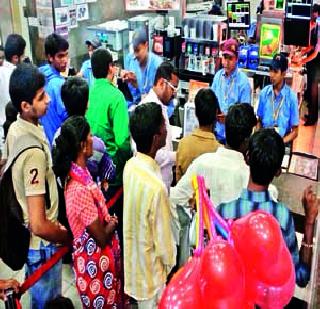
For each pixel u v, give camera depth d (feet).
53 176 7.45
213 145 8.65
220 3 18.51
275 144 5.47
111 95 10.41
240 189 7.09
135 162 7.63
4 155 8.05
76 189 7.23
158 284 8.08
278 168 5.53
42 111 7.20
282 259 3.55
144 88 14.52
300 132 10.72
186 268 3.54
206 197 4.17
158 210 7.47
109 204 10.12
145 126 7.30
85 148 7.26
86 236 7.57
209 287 3.20
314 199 6.18
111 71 10.73
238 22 14.34
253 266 3.50
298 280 5.84
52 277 8.68
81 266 7.75
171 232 7.82
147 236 7.70
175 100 13.76
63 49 11.02
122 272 9.20
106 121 10.50
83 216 7.31
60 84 10.72
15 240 7.50
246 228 3.58
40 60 18.19
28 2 17.75
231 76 13.08
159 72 10.09
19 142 7.04
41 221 7.00
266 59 13.57
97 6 19.49
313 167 10.52
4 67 12.99
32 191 6.93
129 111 12.83
